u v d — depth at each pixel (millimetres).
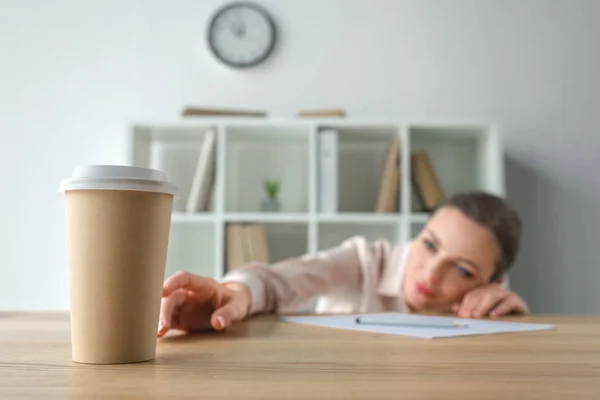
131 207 372
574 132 2584
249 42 2541
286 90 2553
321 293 1259
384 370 351
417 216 2184
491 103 2582
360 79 2568
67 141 2535
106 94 2555
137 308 379
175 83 2555
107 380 316
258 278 942
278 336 566
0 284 2471
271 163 2529
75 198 371
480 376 331
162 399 267
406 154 2197
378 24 2592
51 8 2586
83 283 372
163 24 2580
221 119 2213
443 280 1137
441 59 2590
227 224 2248
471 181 2520
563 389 293
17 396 274
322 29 2582
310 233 2180
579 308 2504
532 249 2523
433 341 522
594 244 2537
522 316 923
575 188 2559
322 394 278
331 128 2268
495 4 2619
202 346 482
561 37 2619
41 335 551
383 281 1365
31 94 2553
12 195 2512
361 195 2514
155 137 2432
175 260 2406
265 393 281
